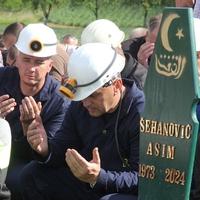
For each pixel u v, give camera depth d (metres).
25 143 9.61
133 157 8.09
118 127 8.21
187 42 6.73
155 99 7.01
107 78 7.80
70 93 7.75
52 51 9.62
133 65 9.89
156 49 6.96
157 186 7.09
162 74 6.94
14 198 9.41
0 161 8.16
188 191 6.86
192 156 6.79
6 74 9.84
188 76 6.75
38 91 9.59
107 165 8.28
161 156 7.03
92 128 8.38
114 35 9.86
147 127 7.11
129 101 8.13
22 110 8.80
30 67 9.50
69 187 8.83
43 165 8.88
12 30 14.75
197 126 6.74
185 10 6.72
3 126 8.34
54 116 9.59
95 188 8.01
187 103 6.77
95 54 7.78
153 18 11.77
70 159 7.71
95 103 7.95
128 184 7.93
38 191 8.99
